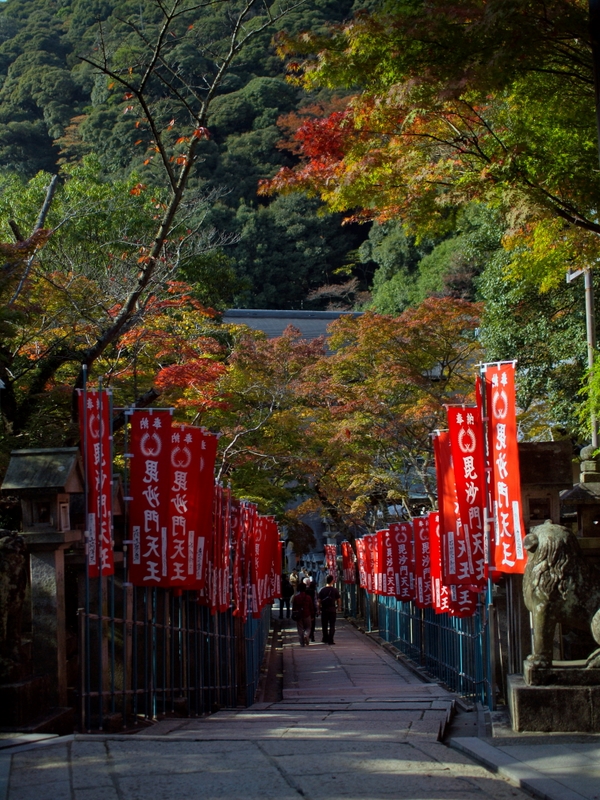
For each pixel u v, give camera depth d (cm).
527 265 1148
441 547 980
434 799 494
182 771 555
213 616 1274
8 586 718
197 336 1873
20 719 695
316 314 4822
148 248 1773
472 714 938
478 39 870
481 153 1010
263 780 531
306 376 2456
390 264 5075
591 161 970
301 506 2934
